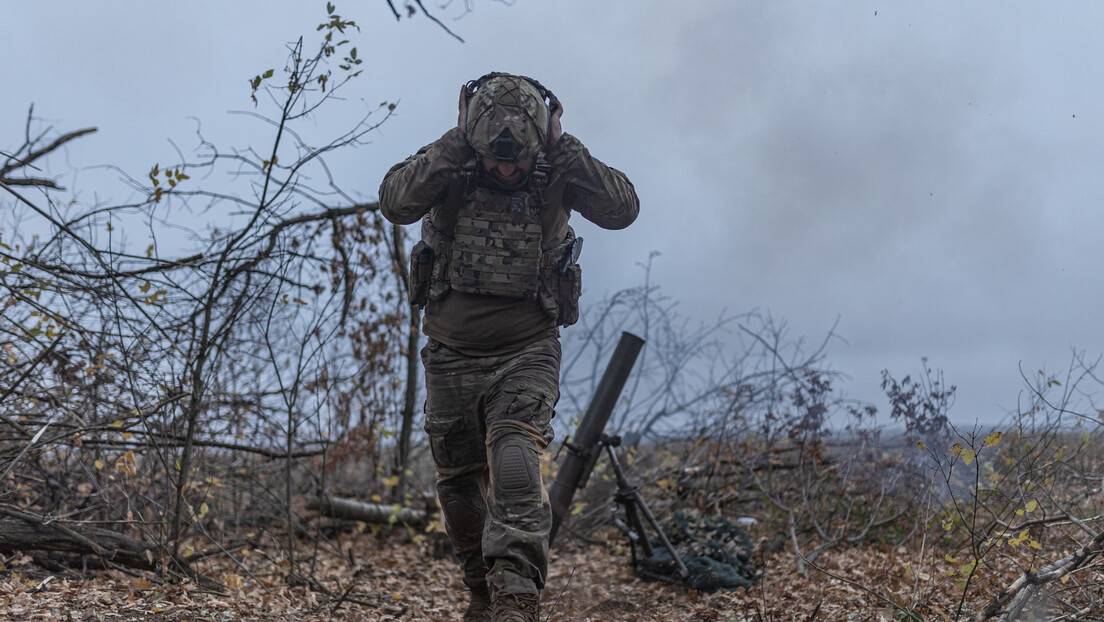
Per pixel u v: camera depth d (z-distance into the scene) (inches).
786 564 215.3
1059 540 187.8
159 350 205.6
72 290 192.7
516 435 117.5
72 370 198.4
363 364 276.7
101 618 139.8
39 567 172.7
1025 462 175.5
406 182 121.7
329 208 233.6
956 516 186.5
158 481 218.1
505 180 122.8
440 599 204.1
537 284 123.3
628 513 213.6
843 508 243.4
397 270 280.1
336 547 257.4
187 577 177.8
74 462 208.7
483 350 124.5
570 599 199.0
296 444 266.8
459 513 131.6
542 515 114.9
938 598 162.4
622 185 126.8
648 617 177.9
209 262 207.3
